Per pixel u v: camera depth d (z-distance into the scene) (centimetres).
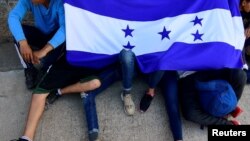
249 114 376
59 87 359
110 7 366
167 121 364
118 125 359
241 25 374
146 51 366
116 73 375
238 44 371
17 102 377
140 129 357
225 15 369
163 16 376
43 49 355
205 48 361
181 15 374
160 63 351
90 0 360
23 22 425
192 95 358
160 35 371
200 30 371
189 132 357
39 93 350
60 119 362
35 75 385
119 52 366
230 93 341
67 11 353
